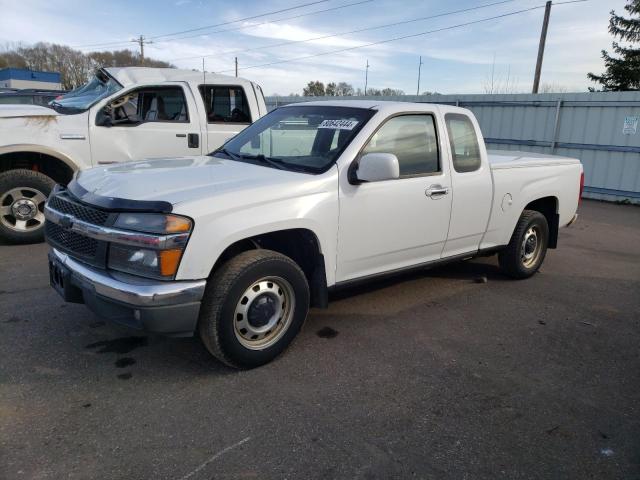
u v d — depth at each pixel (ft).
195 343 12.71
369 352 12.73
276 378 11.29
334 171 12.30
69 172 21.39
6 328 13.12
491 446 9.29
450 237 15.52
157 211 9.81
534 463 8.89
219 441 9.07
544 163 18.76
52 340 12.59
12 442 8.82
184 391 10.62
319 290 12.63
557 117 42.96
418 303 16.30
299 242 12.56
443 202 14.82
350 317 14.92
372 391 10.94
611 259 23.03
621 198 40.68
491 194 16.42
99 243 10.33
